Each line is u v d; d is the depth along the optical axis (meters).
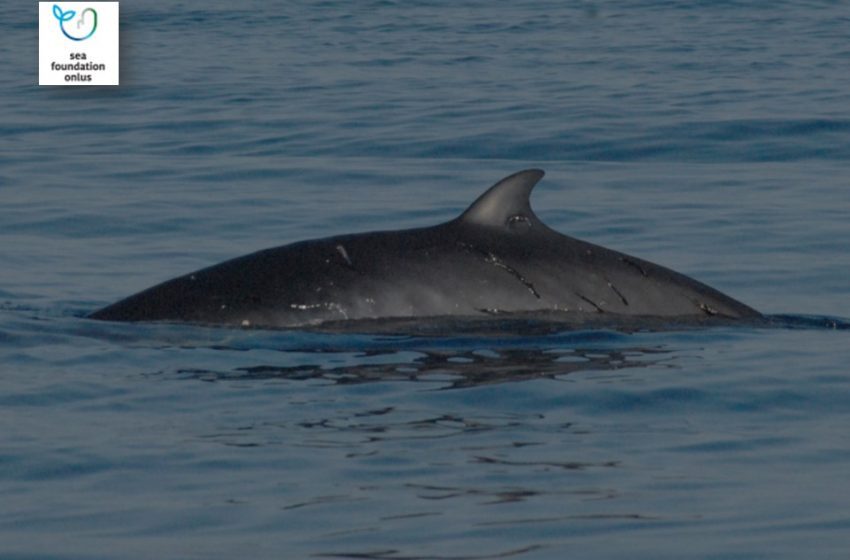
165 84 134.62
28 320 53.19
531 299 52.22
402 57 156.38
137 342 50.16
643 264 54.22
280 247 53.75
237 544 33.19
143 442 40.25
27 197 85.94
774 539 33.50
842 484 37.34
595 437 41.09
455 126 109.75
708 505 35.75
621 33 178.75
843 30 178.38
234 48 165.88
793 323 54.88
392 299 51.69
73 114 119.44
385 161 97.94
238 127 111.50
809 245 73.12
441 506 35.53
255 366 47.56
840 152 100.44
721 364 48.41
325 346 49.50
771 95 122.69
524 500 35.97
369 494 36.34
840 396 45.38
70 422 42.16
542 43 169.50
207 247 74.12
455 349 49.22
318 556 32.44
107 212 81.75
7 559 32.41
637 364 48.16
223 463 38.59
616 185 89.69
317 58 155.62
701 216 80.44
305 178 92.19
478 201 54.09
